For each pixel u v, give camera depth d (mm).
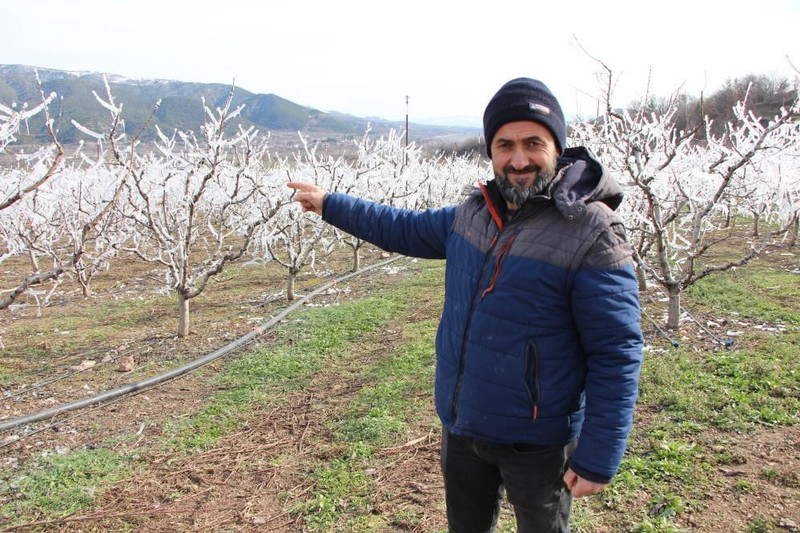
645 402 4469
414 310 7980
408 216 2316
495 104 1785
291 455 4102
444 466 2113
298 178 11391
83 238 4074
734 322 6480
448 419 1969
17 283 11656
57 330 7988
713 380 4723
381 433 4246
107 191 9711
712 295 7777
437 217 2250
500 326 1793
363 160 11766
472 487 2092
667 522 2973
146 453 4195
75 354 6816
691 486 3273
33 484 3758
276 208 7148
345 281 10961
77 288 11062
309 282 10844
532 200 1782
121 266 13594
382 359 5988
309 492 3594
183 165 8211
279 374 5766
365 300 8703
